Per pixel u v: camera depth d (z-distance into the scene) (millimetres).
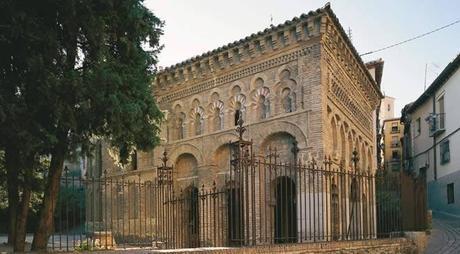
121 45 13070
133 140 13656
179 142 23547
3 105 10453
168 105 24516
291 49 19250
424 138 38406
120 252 14953
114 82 12031
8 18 10633
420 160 39438
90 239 18359
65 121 11469
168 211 18703
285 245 11281
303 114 18531
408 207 17594
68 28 11594
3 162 15039
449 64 31484
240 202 13062
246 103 20672
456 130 31547
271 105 19688
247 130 20359
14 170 12492
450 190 32719
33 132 11211
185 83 23578
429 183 36750
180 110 23953
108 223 24219
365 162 26828
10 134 10938
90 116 11844
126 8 12547
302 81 18766
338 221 18328
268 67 20047
